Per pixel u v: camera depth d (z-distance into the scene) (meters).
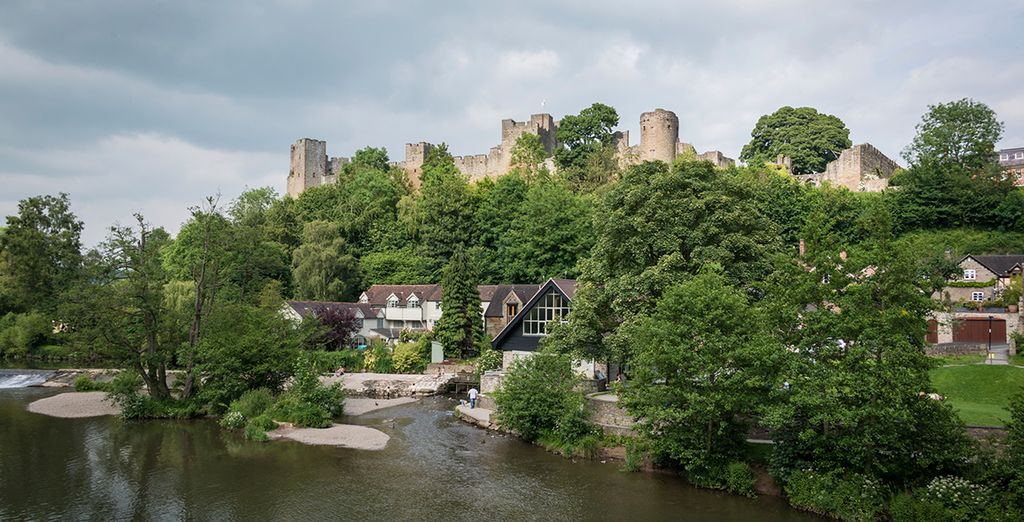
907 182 86.19
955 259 67.31
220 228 53.12
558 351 41.16
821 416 25.88
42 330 82.62
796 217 83.88
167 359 50.25
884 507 25.58
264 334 50.50
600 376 48.56
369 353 71.50
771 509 27.95
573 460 35.88
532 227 86.00
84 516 28.17
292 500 30.08
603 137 118.88
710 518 27.22
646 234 36.69
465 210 97.62
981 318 53.91
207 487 31.97
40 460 36.78
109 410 51.28
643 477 32.66
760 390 29.45
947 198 81.38
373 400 57.34
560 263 83.88
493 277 91.44
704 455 30.45
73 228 89.31
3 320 83.50
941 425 25.97
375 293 90.19
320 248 91.38
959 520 23.20
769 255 36.03
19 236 83.00
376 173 118.94
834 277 27.94
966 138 86.12
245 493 31.08
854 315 26.81
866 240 29.81
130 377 49.19
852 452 26.77
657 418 30.72
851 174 99.88
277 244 95.00
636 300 35.94
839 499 26.17
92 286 49.22
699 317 30.27
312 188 120.00
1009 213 78.12
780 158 107.88
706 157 109.62
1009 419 30.20
